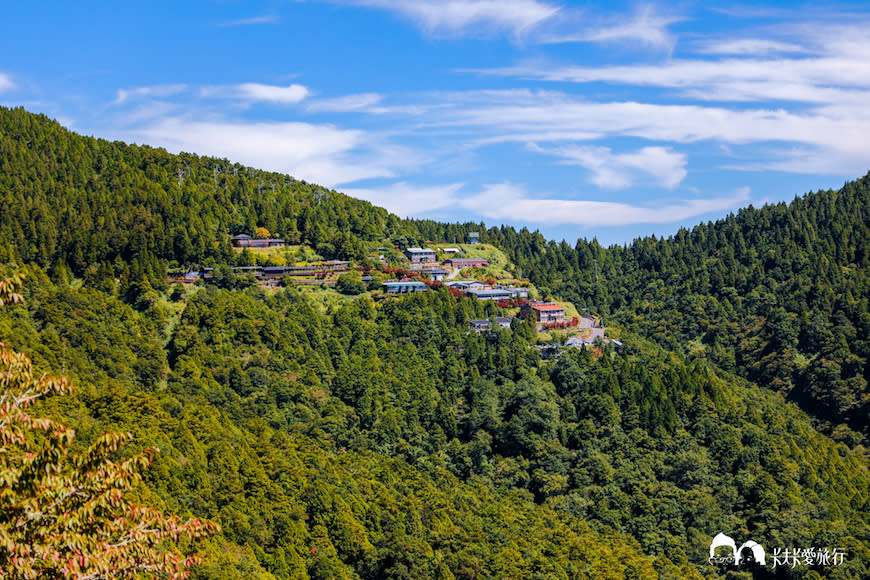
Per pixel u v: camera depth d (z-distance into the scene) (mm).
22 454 40688
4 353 39375
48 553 37781
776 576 146125
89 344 168250
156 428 127375
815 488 172250
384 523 129375
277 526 116250
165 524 41688
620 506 160875
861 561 143375
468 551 125312
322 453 156125
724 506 163125
